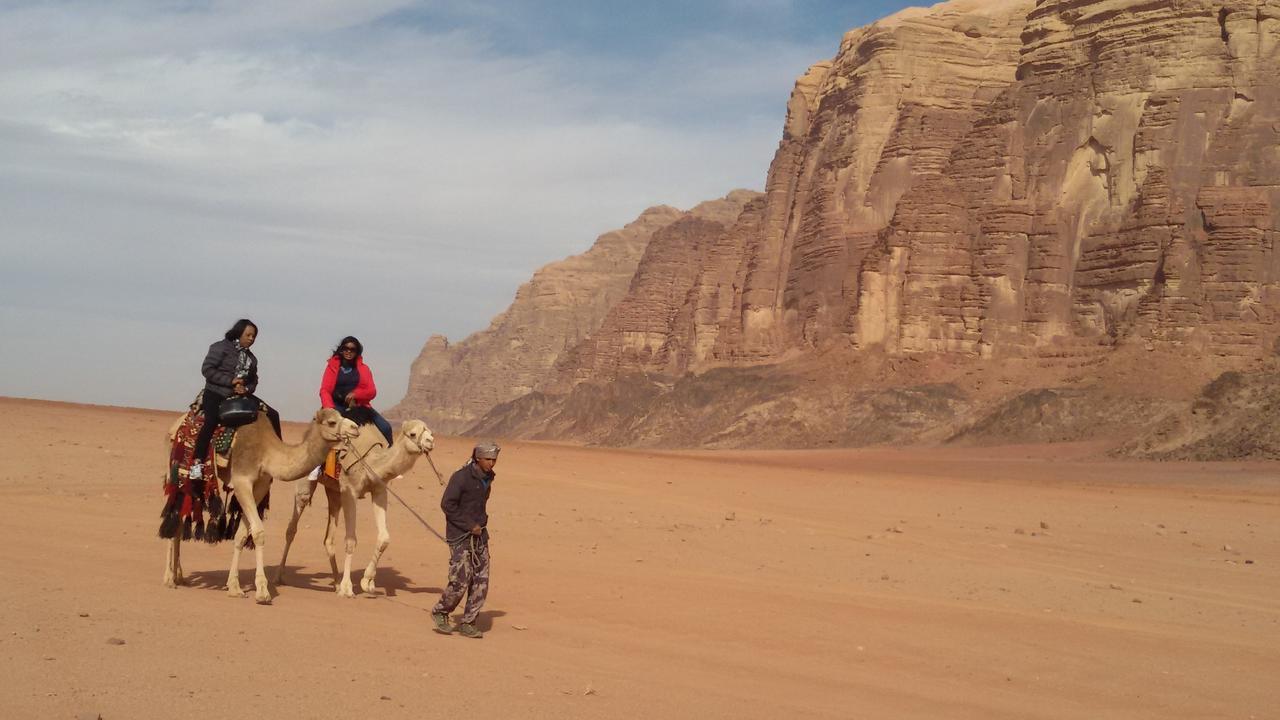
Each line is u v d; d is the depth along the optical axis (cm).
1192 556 2358
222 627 1040
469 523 1130
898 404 11081
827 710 929
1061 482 5581
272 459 1248
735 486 3734
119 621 1023
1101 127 11194
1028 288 11362
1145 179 10762
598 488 3212
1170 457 7256
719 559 1891
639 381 16325
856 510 3100
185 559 1502
